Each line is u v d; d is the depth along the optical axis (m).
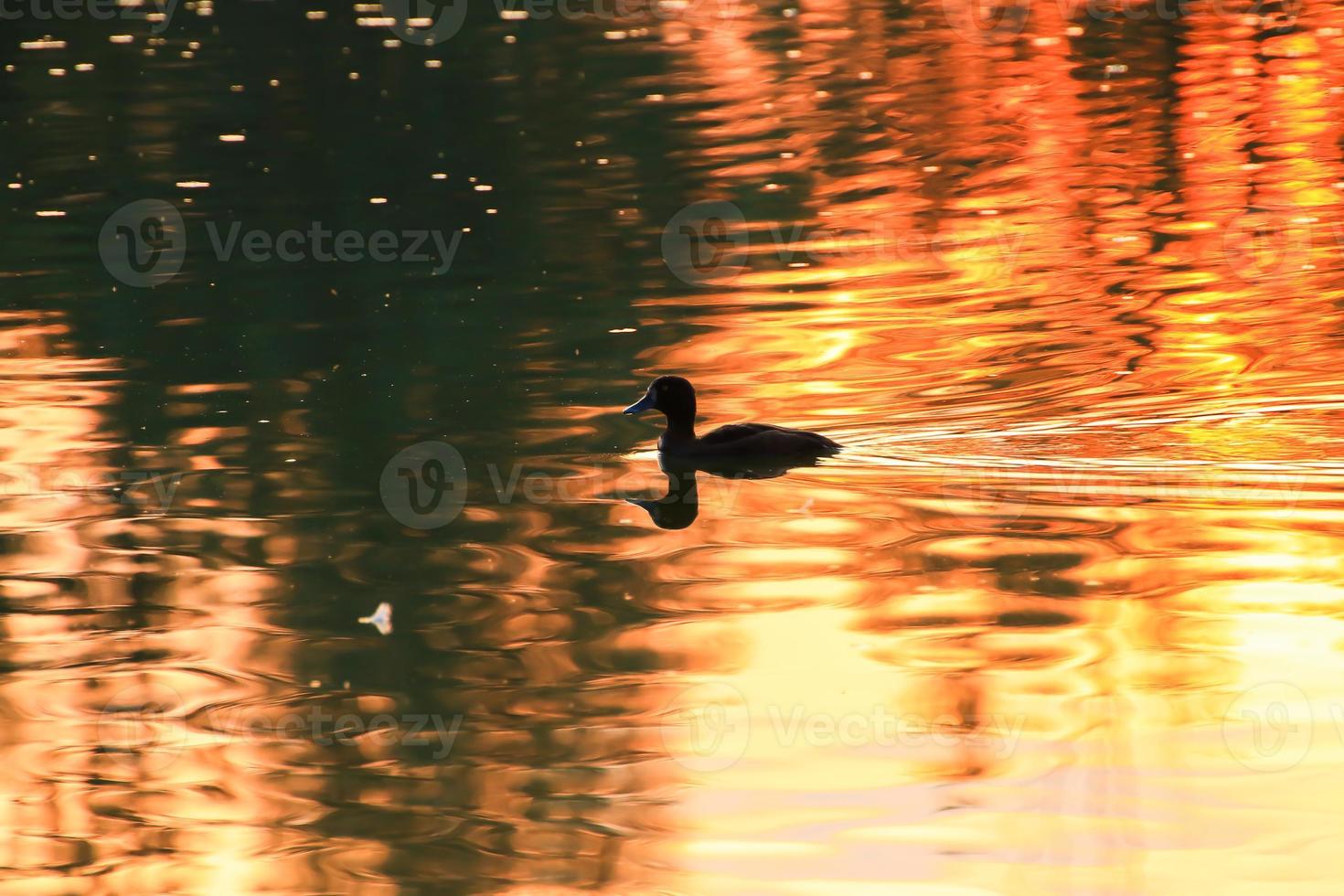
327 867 11.02
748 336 23.44
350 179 33.47
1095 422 19.19
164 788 12.07
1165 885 10.34
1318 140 34.06
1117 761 11.80
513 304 25.44
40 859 11.16
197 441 19.77
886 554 15.74
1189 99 38.38
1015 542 15.81
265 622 14.77
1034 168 32.81
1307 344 21.78
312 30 48.31
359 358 23.00
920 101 39.09
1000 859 10.74
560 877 10.81
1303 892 10.21
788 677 13.29
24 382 22.30
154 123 38.44
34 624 14.77
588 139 36.00
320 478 18.47
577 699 13.06
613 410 20.61
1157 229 28.39
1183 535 15.77
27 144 36.91
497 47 45.88
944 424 19.42
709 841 11.11
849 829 11.14
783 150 34.69
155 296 26.56
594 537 16.56
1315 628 13.70
